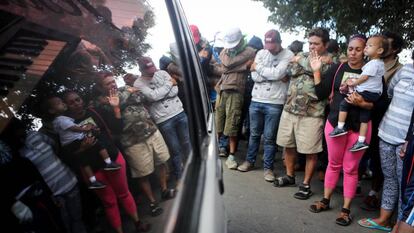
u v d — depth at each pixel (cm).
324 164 421
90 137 88
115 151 90
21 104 84
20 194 73
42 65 93
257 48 515
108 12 122
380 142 304
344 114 309
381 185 353
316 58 346
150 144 100
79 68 99
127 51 117
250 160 446
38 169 77
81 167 82
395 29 734
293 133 378
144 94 110
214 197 111
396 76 302
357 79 300
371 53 298
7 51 94
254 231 308
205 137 156
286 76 393
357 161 315
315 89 344
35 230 71
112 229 77
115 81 104
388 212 311
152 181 93
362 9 729
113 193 83
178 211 88
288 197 378
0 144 77
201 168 122
